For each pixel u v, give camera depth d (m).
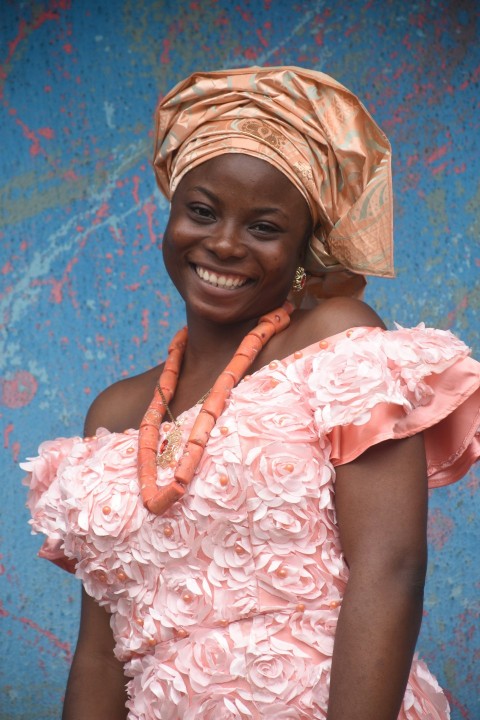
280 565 2.55
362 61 4.48
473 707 4.19
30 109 4.56
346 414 2.53
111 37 4.57
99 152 4.56
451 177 4.46
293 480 2.54
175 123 2.95
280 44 4.52
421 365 2.61
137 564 2.72
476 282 4.45
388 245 2.93
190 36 4.55
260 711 2.52
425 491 2.57
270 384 2.69
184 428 2.80
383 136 2.89
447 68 4.48
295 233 2.86
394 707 2.43
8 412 4.47
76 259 4.54
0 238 4.53
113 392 3.23
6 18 4.58
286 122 2.85
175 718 2.63
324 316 2.79
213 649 2.57
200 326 3.01
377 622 2.44
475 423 2.71
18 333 4.51
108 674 2.98
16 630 4.35
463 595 4.25
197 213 2.84
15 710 4.29
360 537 2.53
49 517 2.91
